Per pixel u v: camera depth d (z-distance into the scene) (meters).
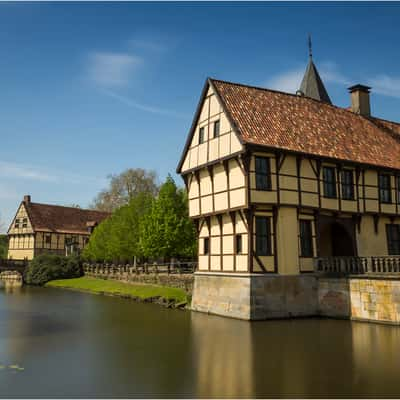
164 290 30.72
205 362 12.51
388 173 24.64
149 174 61.56
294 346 14.29
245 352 13.61
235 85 23.16
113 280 40.91
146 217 35.47
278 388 9.99
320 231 22.00
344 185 22.97
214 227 22.75
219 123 22.05
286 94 24.73
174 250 33.56
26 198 62.69
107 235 46.50
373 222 23.91
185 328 18.34
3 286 45.38
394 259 17.92
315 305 21.00
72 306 27.16
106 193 64.75
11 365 12.51
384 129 27.70
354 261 19.64
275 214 20.50
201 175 23.55
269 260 20.25
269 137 20.89
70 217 65.00
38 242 59.19
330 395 9.46
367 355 12.84
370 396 9.38
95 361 12.88
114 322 20.44
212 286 22.61
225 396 9.53
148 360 12.88
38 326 19.48
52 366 12.36
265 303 19.84
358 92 28.16
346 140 24.22
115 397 9.59
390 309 17.72
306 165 21.64
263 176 20.47
